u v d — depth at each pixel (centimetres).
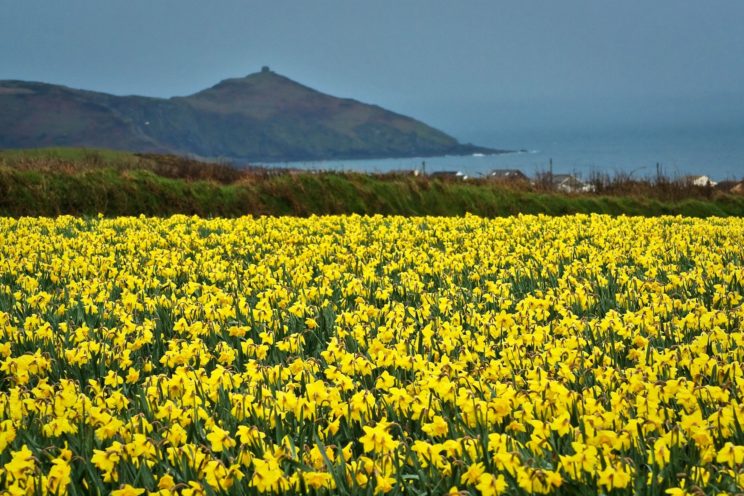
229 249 3161
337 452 1012
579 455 909
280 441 1059
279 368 1320
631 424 1009
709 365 1292
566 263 2800
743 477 887
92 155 6725
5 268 2606
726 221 4616
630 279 2261
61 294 2205
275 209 5694
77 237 3506
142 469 963
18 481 923
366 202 5900
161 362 1502
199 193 5616
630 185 6619
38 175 5381
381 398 1202
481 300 2136
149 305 1984
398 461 949
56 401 1165
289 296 2112
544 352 1426
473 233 3728
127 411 1188
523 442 1047
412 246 3338
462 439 976
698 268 2356
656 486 889
